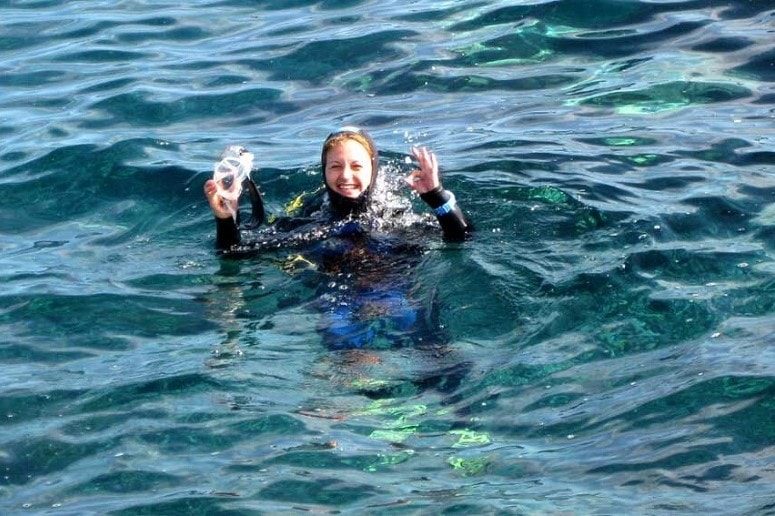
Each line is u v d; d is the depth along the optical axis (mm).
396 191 10188
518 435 6852
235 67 13484
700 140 10781
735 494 6137
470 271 8758
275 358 7816
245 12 15344
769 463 6391
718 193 9586
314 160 11109
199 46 14250
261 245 9438
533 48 13250
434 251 9117
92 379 7691
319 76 13125
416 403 7219
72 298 8789
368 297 8539
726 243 8797
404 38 13789
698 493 6176
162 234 10000
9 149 11750
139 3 16078
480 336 7969
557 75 12617
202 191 10641
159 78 13305
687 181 9914
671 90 11969
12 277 9219
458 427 6953
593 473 6418
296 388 7445
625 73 12477
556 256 8852
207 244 9727
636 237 8961
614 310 8078
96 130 12055
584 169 10297
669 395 7070
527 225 9406
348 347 7898
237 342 8062
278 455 6750
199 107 12531
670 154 10500
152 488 6551
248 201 10547
